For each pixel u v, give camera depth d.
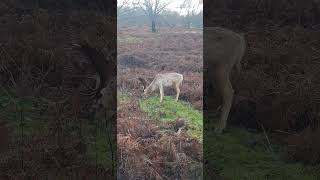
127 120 3.71
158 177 3.54
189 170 3.48
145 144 3.61
